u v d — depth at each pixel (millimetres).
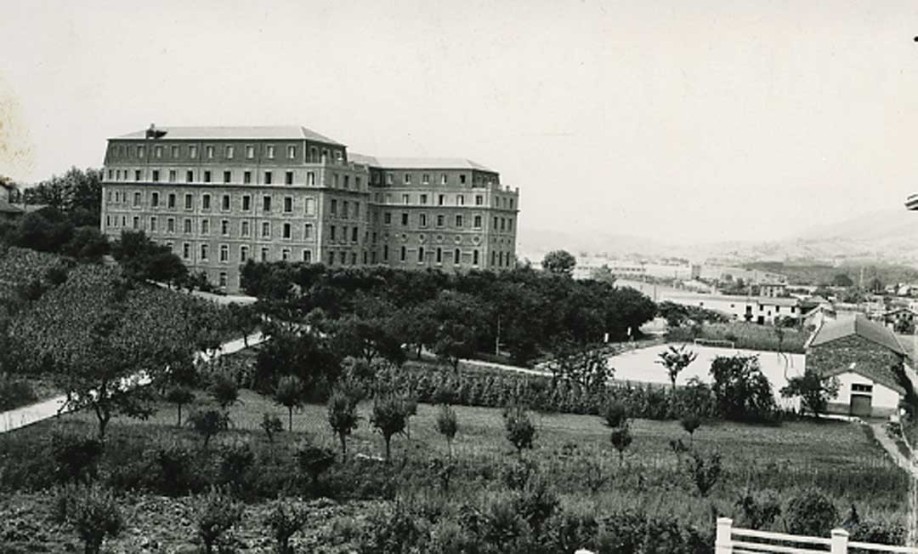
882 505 57969
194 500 57312
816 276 195625
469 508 51344
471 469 64000
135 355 83875
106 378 68688
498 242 170500
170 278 126438
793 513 50531
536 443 72750
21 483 58719
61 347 85125
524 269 163875
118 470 59656
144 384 79500
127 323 96438
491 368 103688
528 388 88625
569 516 49906
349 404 69125
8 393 76500
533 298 120500
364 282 132125
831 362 95125
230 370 86812
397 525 47625
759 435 79938
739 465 67625
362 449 67812
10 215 148250
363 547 47000
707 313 182500
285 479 60438
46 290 109438
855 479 63875
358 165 160500
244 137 155875
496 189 168000
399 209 170875
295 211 152875
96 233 133750
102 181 162375
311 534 51562
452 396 88688
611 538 47344
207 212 157250
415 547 47531
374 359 96188
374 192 171125
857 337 94250
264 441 68125
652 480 63156
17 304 100750
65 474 58969
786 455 71688
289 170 153250
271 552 48062
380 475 61750
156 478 59406
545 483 56469
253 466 60938
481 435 75188
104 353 80375
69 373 72500
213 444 65750
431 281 131625
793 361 123250
